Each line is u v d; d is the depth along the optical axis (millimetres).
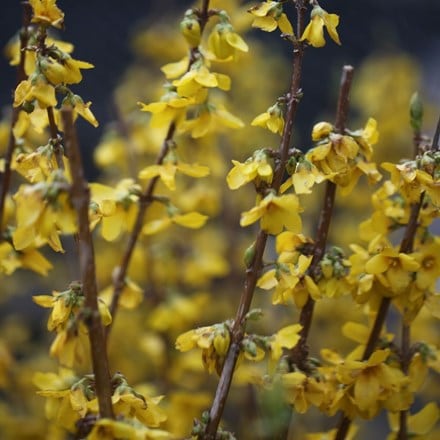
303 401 1581
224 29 1621
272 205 1557
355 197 2371
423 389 1906
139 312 1931
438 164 1575
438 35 3674
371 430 2395
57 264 2471
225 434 1561
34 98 1567
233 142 2377
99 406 1500
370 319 1637
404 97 2533
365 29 3596
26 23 1638
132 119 1872
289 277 1575
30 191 1484
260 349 1562
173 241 1925
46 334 2662
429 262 1595
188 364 1858
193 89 1618
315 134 1592
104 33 3387
